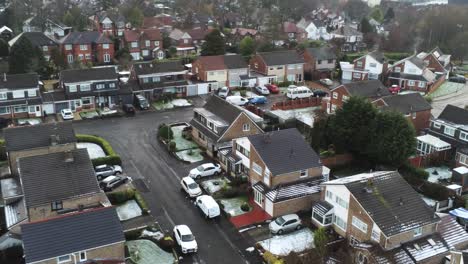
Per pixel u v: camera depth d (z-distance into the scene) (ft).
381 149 170.30
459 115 199.82
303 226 140.15
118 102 246.88
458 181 168.25
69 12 464.24
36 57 299.99
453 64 391.04
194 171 168.14
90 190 133.69
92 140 198.18
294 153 154.40
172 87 261.44
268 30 402.93
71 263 105.29
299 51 352.28
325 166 175.22
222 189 157.89
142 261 122.21
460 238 127.44
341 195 132.57
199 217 144.56
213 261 123.85
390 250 118.01
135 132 212.64
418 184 164.35
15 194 141.90
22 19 428.56
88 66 318.86
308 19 530.27
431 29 444.55
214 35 342.23
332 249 127.75
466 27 440.86
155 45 367.66
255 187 151.74
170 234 134.92
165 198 155.02
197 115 202.69
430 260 118.73
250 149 158.51
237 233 136.67
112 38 378.12
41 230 106.01
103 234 109.09
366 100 187.73
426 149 192.65
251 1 575.38
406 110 212.43
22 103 224.12
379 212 122.72
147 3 585.22
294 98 267.18
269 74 300.40
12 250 121.39
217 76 280.92
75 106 237.25
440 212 151.12
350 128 176.96
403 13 605.73
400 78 310.04
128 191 153.28
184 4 588.91
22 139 161.99
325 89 295.69
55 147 163.73
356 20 650.43
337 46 426.10
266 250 127.24
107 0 525.75
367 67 319.06
